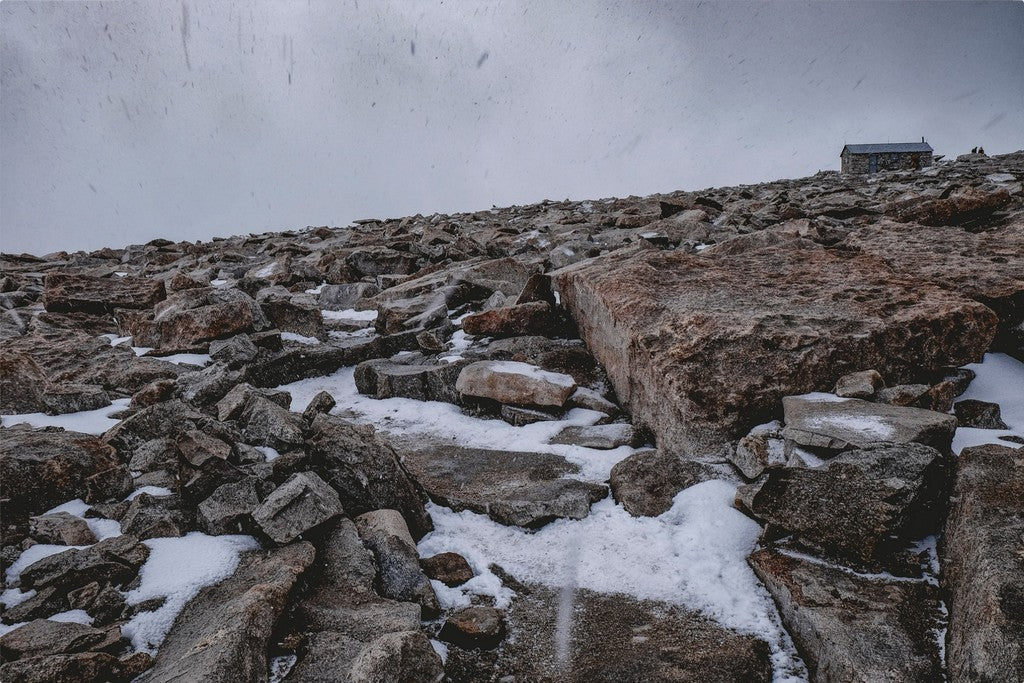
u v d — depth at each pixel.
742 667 2.77
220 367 6.29
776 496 3.49
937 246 6.30
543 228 16.89
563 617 3.21
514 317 7.43
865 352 4.58
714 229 12.16
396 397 6.68
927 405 4.22
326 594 3.12
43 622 2.72
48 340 7.76
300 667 2.59
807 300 5.20
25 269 16.34
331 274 12.20
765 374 4.54
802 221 9.63
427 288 9.81
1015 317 5.07
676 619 3.13
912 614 2.82
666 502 4.08
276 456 4.27
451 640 3.06
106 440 4.27
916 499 3.19
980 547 2.66
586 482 4.37
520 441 5.35
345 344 8.07
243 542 3.39
